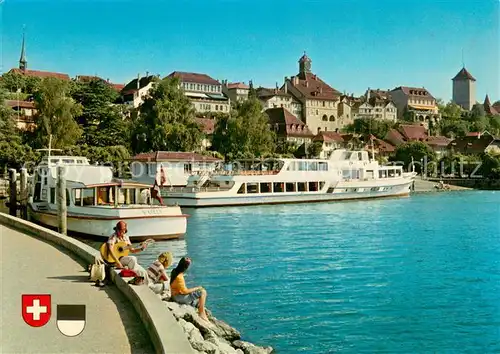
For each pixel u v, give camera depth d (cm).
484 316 2005
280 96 18050
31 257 1992
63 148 9319
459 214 6122
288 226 4859
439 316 2014
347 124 19275
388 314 2030
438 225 5022
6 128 8919
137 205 3981
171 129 9950
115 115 11331
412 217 5744
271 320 1952
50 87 9762
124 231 1683
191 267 2900
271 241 3912
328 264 3003
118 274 1523
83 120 11500
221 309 2086
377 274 2739
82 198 3938
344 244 3781
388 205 7306
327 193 7619
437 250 3528
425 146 14225
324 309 2092
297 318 1975
